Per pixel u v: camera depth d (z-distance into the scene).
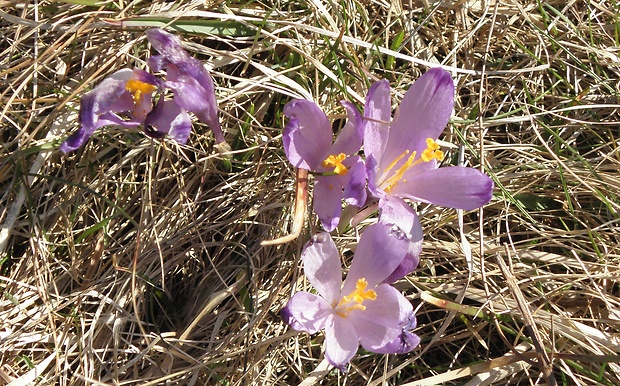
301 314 0.19
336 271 0.20
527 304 0.24
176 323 0.25
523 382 0.24
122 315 0.23
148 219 0.25
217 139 0.22
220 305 0.24
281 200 0.26
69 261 0.25
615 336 0.24
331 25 0.27
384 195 0.20
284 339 0.23
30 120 0.23
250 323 0.23
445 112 0.21
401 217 0.20
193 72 0.20
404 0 0.30
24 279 0.23
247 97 0.27
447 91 0.21
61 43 0.26
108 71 0.25
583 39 0.30
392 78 0.28
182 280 0.25
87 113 0.19
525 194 0.27
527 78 0.30
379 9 0.30
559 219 0.27
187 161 0.26
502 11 0.31
